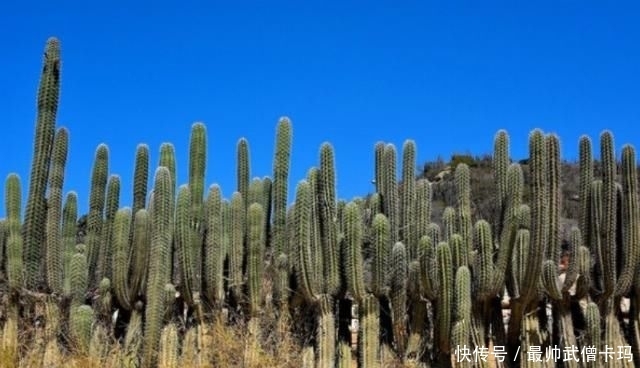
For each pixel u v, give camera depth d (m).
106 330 9.84
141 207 10.52
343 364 9.48
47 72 9.77
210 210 9.93
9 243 9.43
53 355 9.41
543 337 9.84
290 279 9.90
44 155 9.68
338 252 9.58
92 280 10.49
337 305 9.67
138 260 9.76
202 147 10.28
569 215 18.33
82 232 13.23
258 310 9.84
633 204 9.84
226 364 9.49
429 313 9.89
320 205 9.62
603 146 9.95
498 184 9.88
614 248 9.80
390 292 9.57
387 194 10.12
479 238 9.42
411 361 9.51
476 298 9.50
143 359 9.36
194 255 9.88
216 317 9.80
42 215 9.66
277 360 9.51
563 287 9.75
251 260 9.84
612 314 9.84
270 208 10.82
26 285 9.52
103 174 10.66
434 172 24.64
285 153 10.37
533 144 9.30
